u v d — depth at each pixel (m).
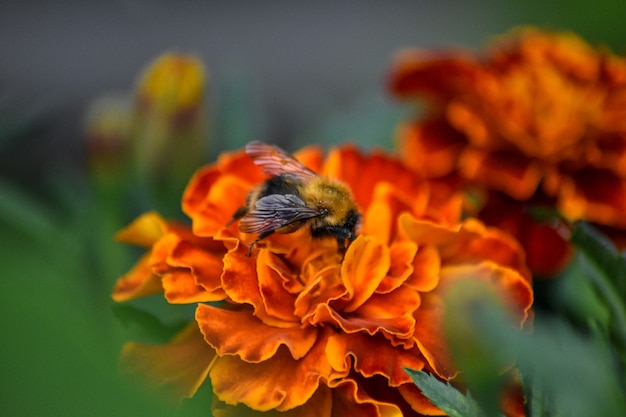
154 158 0.19
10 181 0.18
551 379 0.12
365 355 0.15
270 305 0.16
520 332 0.12
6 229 0.17
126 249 0.17
